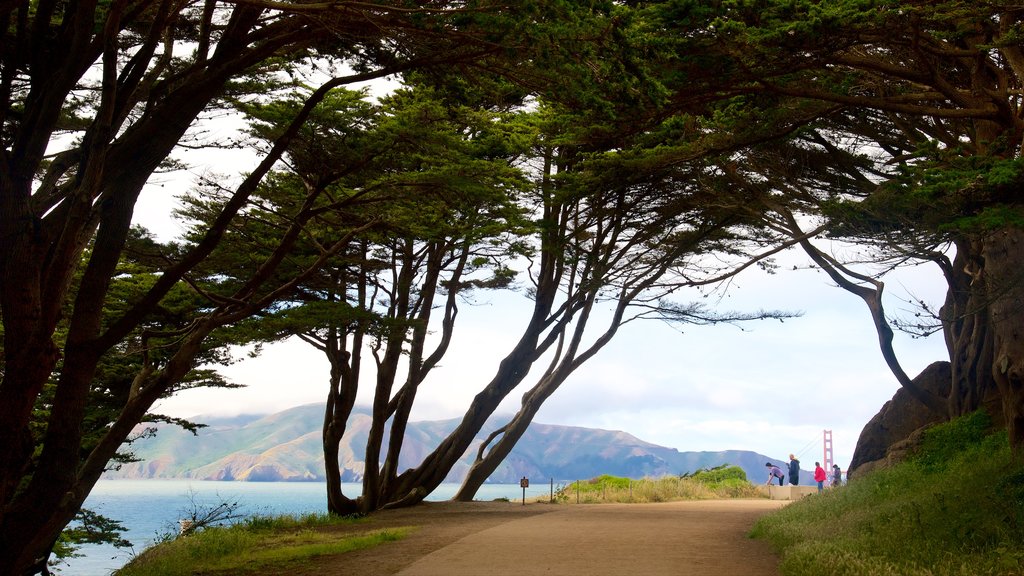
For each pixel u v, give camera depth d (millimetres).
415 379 28406
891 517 13984
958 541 11477
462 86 13227
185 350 14133
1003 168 10977
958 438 20344
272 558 14109
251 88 17828
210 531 17969
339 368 26375
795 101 15242
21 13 11680
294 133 13195
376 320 23188
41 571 17219
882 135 21297
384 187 16672
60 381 12219
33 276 10922
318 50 13836
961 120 19531
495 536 15852
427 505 27766
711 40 12586
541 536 15789
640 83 10812
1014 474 13359
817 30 11703
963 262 21766
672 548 13789
